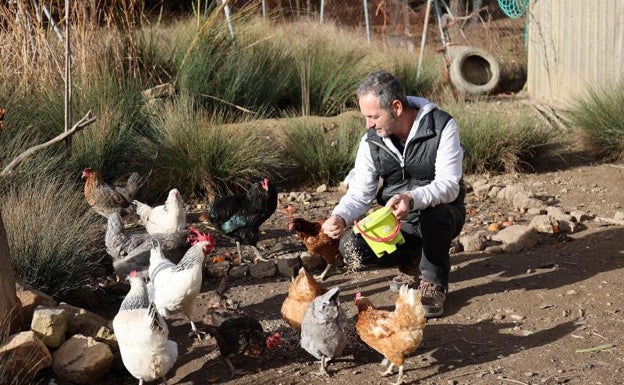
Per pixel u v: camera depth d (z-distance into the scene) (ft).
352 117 19.19
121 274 12.07
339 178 17.56
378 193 11.78
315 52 22.47
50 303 10.87
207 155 16.44
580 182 17.30
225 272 12.96
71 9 18.81
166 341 9.22
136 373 9.28
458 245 13.64
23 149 15.05
